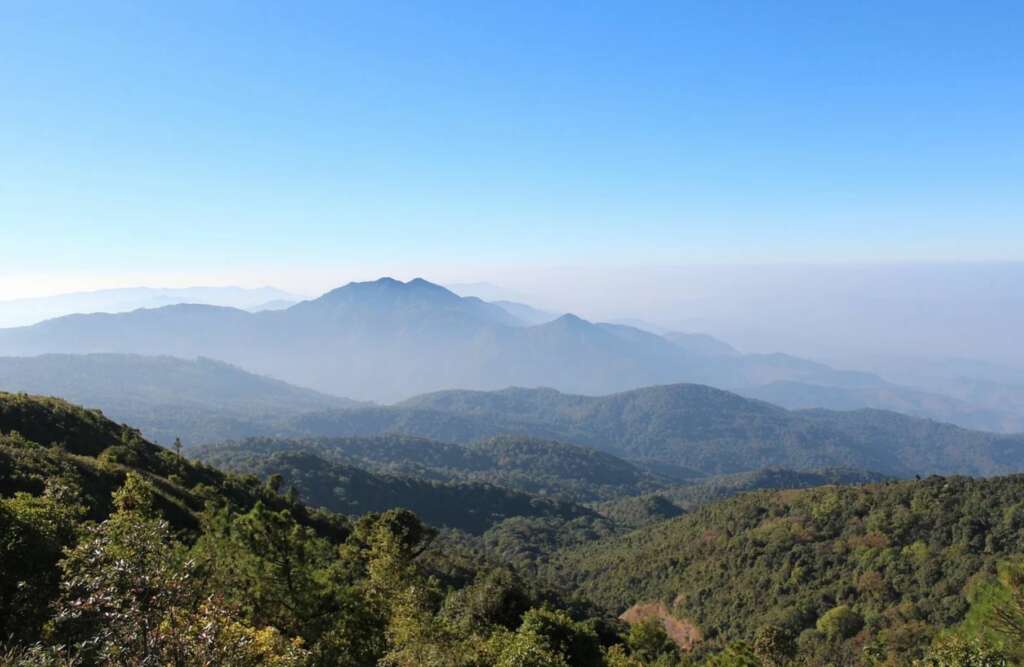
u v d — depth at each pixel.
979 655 15.48
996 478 85.88
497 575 46.66
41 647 9.89
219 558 20.84
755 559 93.94
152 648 8.90
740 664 46.09
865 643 64.62
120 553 9.52
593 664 37.44
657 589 102.19
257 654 11.71
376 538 36.59
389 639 23.91
